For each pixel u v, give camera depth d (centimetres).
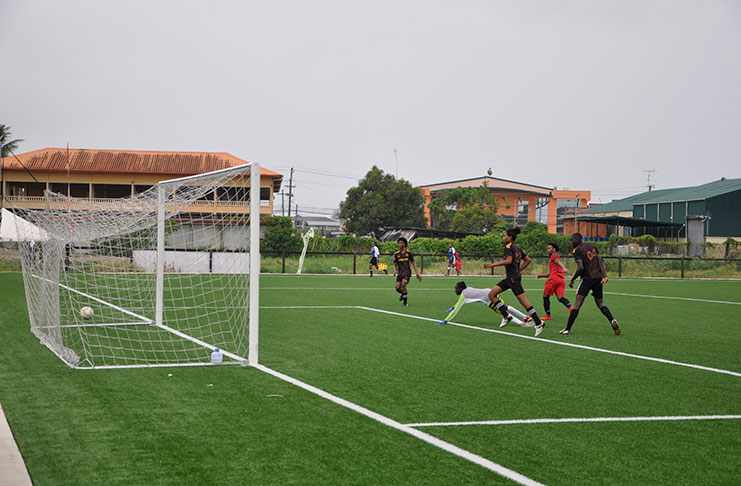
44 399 604
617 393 682
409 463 441
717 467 448
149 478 405
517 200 9075
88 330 1084
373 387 685
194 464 432
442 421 554
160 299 1183
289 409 582
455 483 405
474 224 6588
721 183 6247
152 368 768
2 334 1017
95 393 632
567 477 421
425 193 8800
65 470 417
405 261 1642
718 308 1741
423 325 1249
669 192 7112
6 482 392
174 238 3139
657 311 1644
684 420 576
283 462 439
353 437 499
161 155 5150
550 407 614
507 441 499
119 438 487
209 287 2181
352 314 1430
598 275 1145
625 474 430
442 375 759
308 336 1073
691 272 3797
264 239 3819
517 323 1220
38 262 1025
